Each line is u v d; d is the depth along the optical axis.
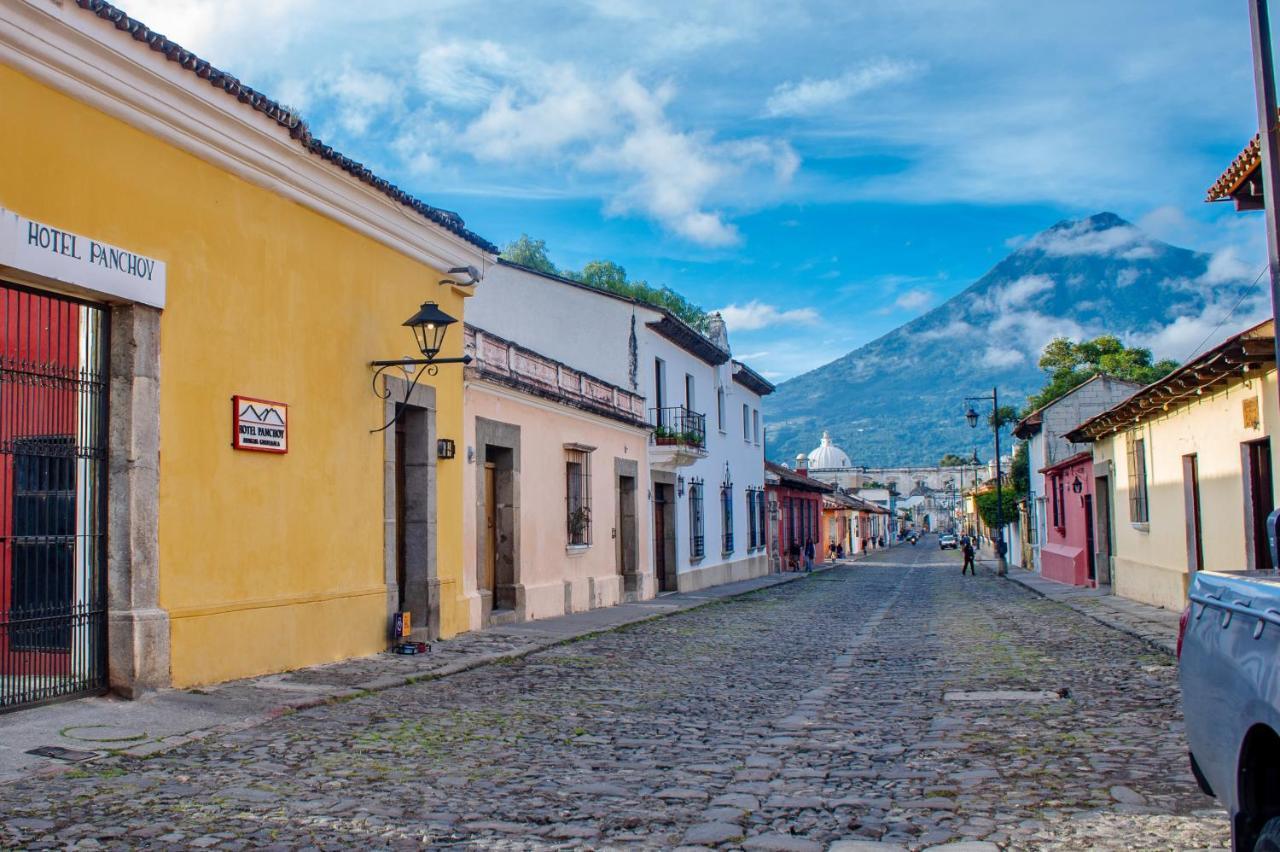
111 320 8.64
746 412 39.88
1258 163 11.69
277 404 10.47
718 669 12.43
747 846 5.04
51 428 8.09
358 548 12.05
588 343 27.00
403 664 11.48
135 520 8.52
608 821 5.47
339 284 11.76
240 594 9.90
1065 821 5.39
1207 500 16.62
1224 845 4.91
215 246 9.66
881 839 5.14
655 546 28.22
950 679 11.20
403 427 13.88
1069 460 29.69
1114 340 49.66
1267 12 8.55
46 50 7.66
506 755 7.16
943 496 159.25
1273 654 3.32
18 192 7.57
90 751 6.78
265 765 6.62
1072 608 21.14
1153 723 8.17
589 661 12.96
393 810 5.61
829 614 21.95
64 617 8.05
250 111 9.73
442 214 13.50
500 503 17.73
